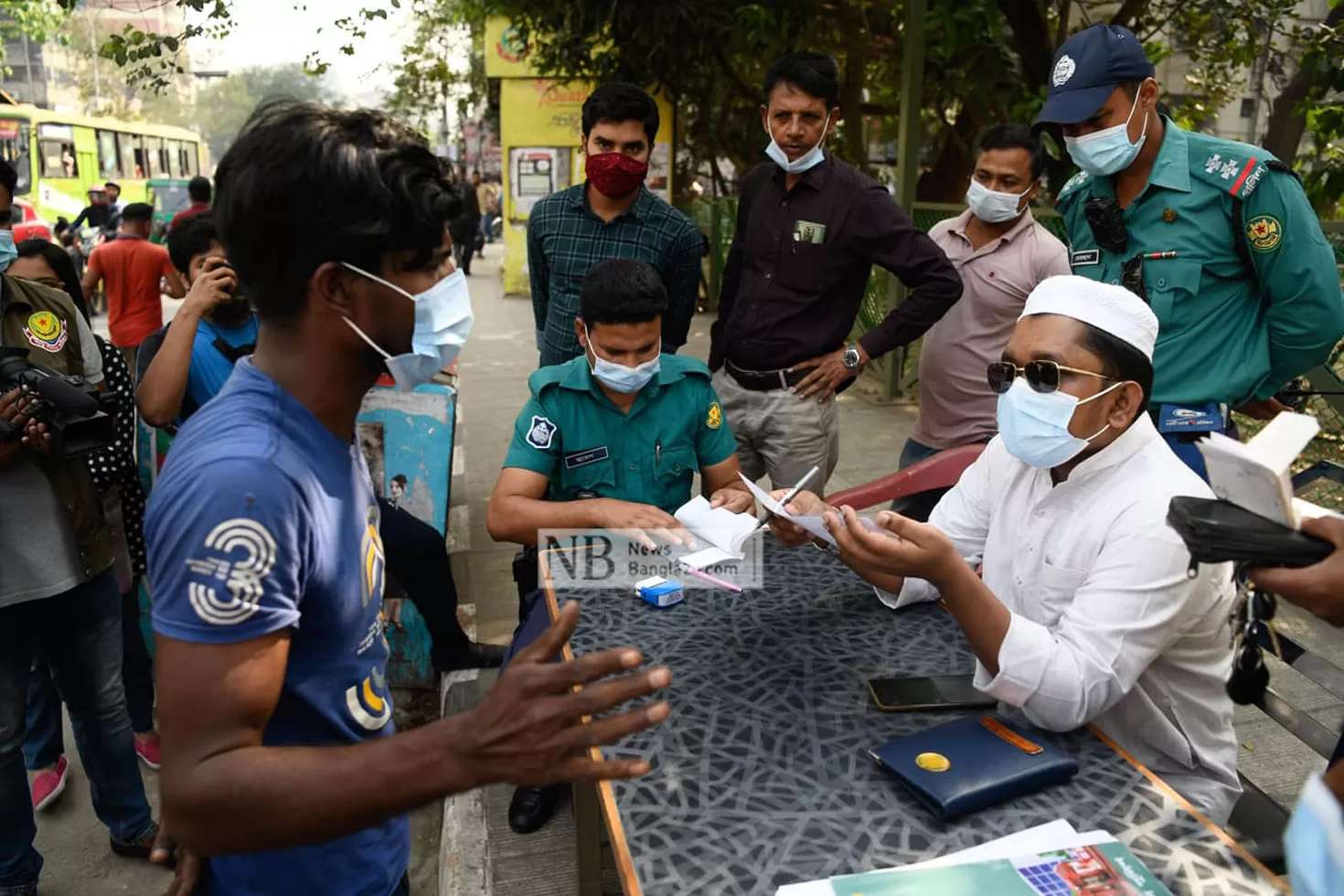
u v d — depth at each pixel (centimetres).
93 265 705
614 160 311
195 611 94
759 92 907
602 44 792
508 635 365
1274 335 243
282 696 111
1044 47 628
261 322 108
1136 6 658
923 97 749
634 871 113
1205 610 153
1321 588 101
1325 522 104
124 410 261
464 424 669
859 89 841
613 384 233
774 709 148
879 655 166
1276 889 109
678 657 165
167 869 254
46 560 212
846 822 122
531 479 235
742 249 329
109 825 253
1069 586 159
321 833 91
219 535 95
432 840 271
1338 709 290
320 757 92
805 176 304
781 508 187
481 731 89
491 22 1198
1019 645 140
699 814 124
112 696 241
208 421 104
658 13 725
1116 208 251
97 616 233
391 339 108
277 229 99
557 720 88
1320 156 610
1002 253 323
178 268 286
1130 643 145
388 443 319
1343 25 563
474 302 1291
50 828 271
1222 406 246
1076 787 129
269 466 99
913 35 652
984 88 621
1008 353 157
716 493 236
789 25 723
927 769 127
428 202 102
